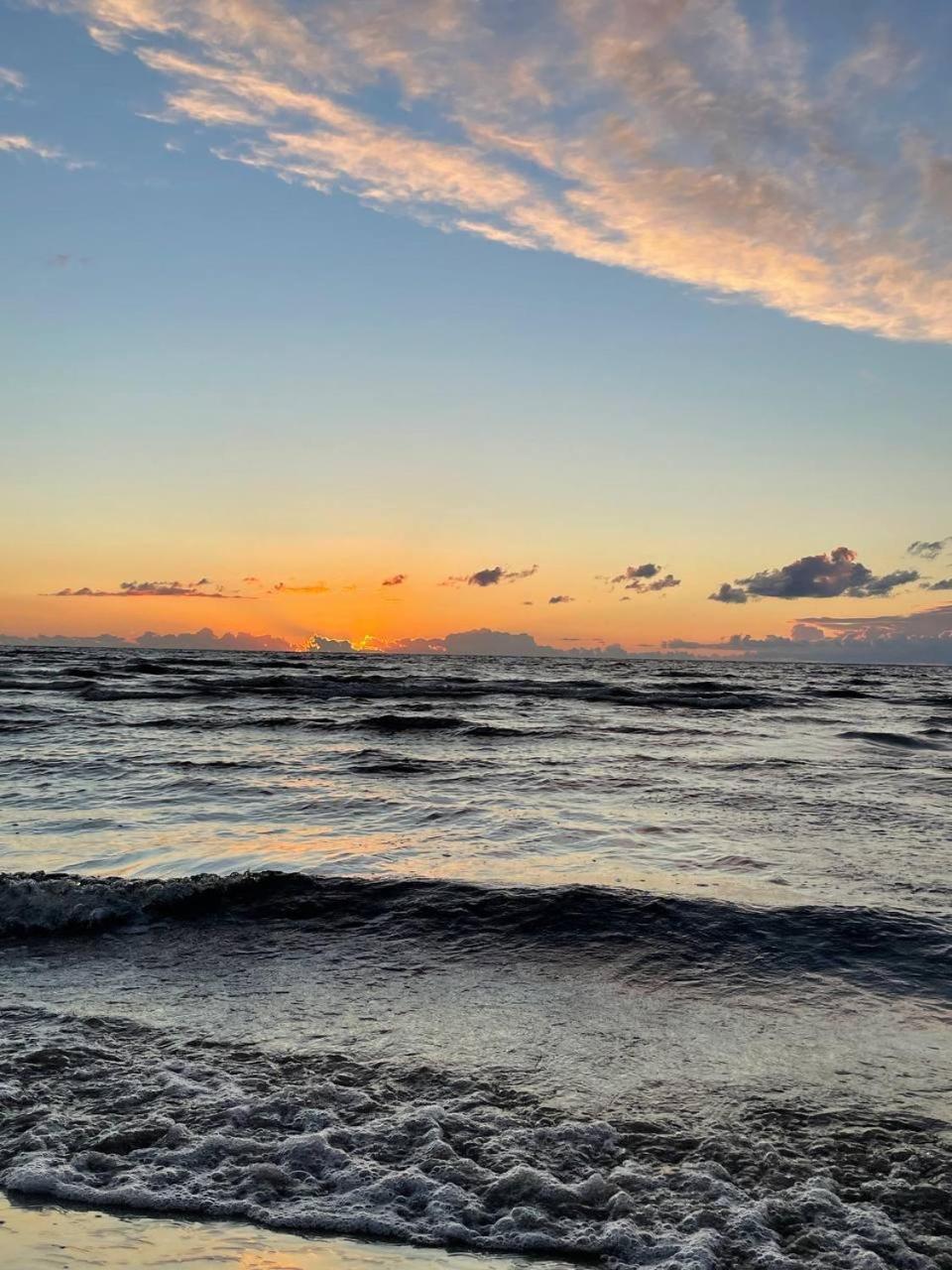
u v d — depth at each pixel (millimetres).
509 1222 3607
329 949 6938
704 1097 4648
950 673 153875
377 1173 3912
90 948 6891
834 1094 4703
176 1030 5375
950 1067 5062
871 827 11805
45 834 10930
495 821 12078
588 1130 4285
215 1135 4176
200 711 30297
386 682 53469
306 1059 5000
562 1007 5852
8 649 160625
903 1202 3781
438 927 7406
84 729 23531
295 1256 3371
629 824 11969
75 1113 4352
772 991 6180
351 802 13383
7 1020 5488
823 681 82750
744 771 17562
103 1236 3438
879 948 6996
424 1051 5141
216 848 10242
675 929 7359
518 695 44625
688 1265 3354
